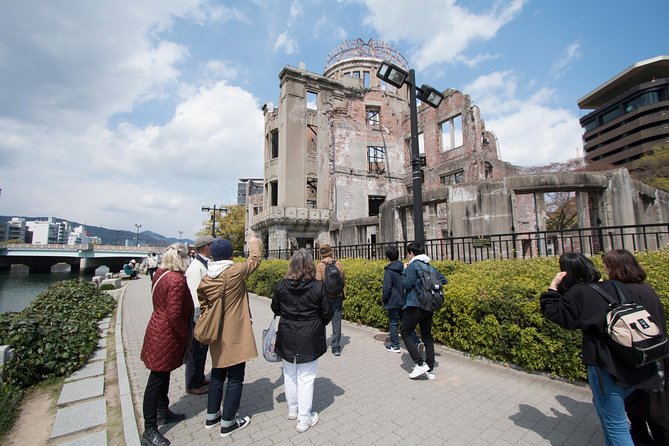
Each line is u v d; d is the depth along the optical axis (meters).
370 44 37.62
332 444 3.27
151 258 26.05
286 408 4.08
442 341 6.19
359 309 8.16
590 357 2.56
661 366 2.45
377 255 13.76
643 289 2.63
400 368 5.31
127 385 4.84
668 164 28.80
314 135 30.05
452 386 4.54
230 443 3.33
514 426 3.51
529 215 26.02
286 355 3.56
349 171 29.27
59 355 5.53
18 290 36.66
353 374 5.09
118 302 13.52
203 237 4.90
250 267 3.78
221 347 3.49
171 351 3.49
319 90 28.12
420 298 4.66
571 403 3.96
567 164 29.33
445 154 27.88
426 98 8.03
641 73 59.34
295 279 3.66
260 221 26.28
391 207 13.53
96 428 3.81
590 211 12.51
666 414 2.51
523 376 4.75
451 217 11.19
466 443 3.23
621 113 60.34
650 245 11.00
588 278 2.72
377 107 32.69
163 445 3.26
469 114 25.67
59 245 57.03
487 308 5.15
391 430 3.49
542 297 2.93
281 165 25.95
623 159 57.81
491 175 26.42
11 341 5.26
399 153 32.12
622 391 2.48
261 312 10.34
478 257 10.41
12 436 3.71
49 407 4.39
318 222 24.91
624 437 2.44
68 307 9.38
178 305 3.59
